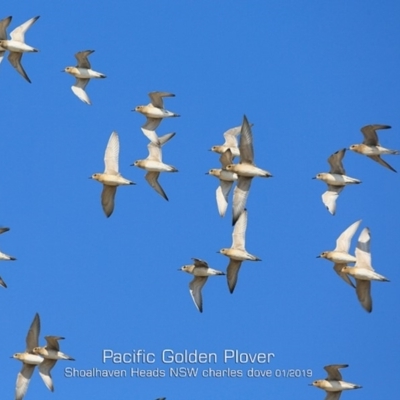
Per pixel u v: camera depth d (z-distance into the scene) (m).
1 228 37.44
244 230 36.34
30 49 38.34
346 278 35.84
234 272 36.88
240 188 34.38
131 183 37.62
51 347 36.34
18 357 36.16
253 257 36.03
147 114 39.78
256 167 34.19
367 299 34.88
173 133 40.47
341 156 37.19
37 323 36.34
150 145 39.75
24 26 38.53
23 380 36.38
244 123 34.16
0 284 37.50
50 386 36.31
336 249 35.69
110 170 37.62
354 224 35.91
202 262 36.91
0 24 38.22
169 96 39.66
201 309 37.09
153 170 39.44
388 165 36.56
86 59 40.41
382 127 36.19
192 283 37.44
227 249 36.12
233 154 40.84
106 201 37.91
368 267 34.62
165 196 39.91
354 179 37.34
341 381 35.31
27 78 38.66
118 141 37.81
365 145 36.62
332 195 37.50
